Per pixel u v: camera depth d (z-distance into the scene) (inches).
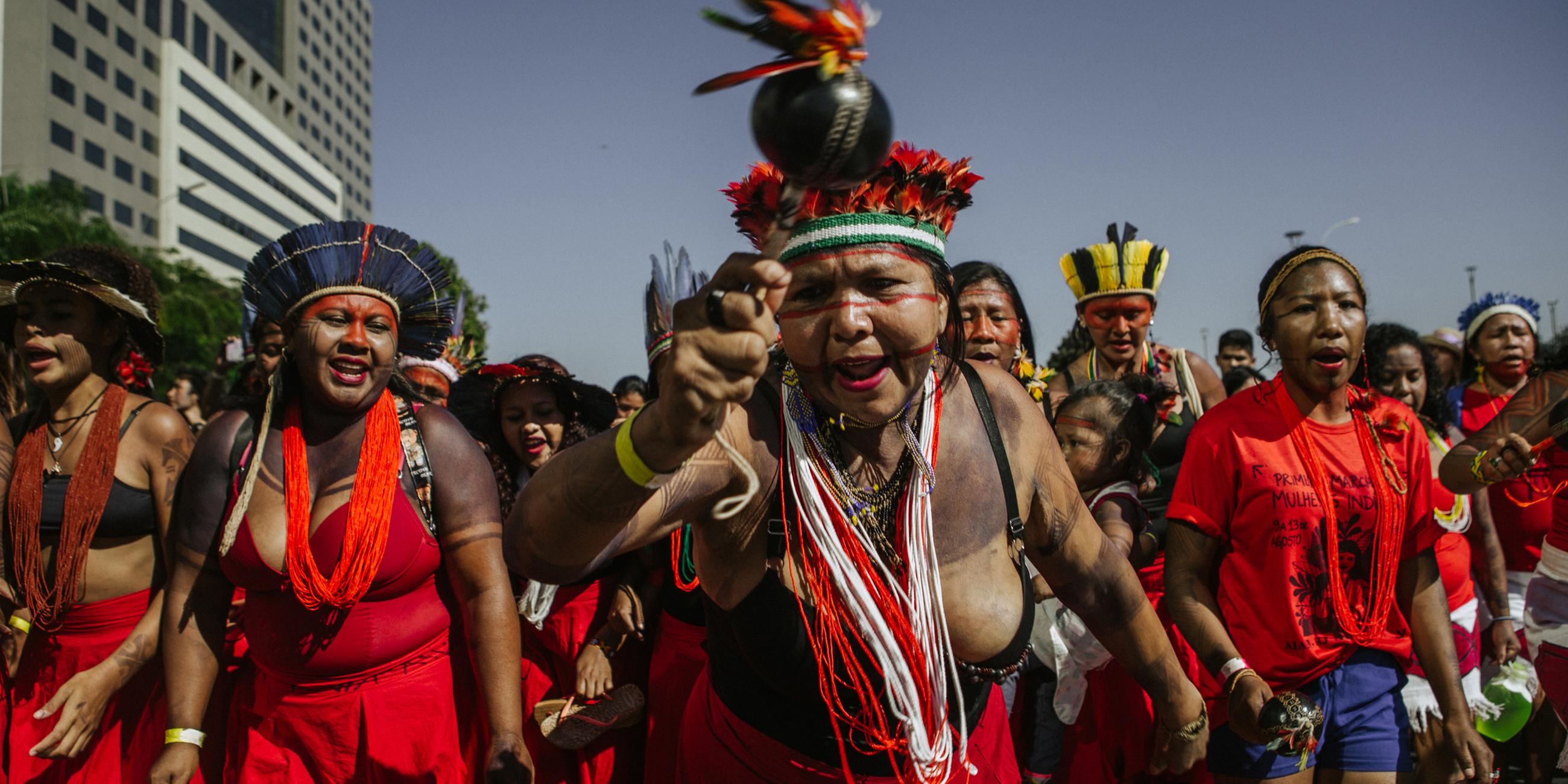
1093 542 86.4
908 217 70.7
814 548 73.9
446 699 116.5
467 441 118.4
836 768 78.6
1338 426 123.6
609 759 143.6
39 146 2659.9
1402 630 126.0
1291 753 104.4
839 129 50.9
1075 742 147.7
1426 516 123.6
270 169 3996.1
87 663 132.8
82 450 133.3
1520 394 139.8
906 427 74.7
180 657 112.3
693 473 69.9
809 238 69.2
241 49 3939.5
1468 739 121.0
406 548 112.2
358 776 113.7
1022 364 164.1
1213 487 125.2
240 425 115.2
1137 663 91.1
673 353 54.3
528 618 145.4
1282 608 121.7
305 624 111.6
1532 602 155.7
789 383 76.8
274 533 110.5
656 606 150.9
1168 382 185.6
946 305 77.5
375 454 112.6
